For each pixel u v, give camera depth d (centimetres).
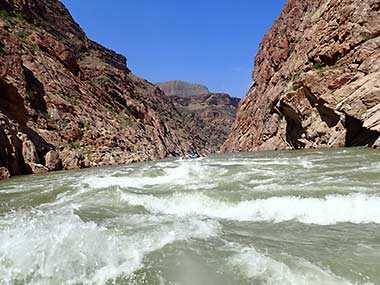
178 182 1448
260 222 812
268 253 588
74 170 2955
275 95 5256
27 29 5466
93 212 953
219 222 815
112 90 7400
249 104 7275
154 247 630
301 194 971
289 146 4956
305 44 4697
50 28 7875
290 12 5944
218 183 1301
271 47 6594
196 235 696
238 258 570
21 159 2644
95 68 8150
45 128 3756
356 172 1324
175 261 570
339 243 628
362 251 584
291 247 615
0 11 5234
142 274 534
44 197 1265
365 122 2883
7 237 666
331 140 3700
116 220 839
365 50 3344
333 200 881
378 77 3086
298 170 1566
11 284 518
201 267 545
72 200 1148
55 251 605
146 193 1184
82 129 4362
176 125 12206
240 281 499
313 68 4147
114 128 5219
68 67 5759
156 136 7531
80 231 696
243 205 937
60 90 4731
